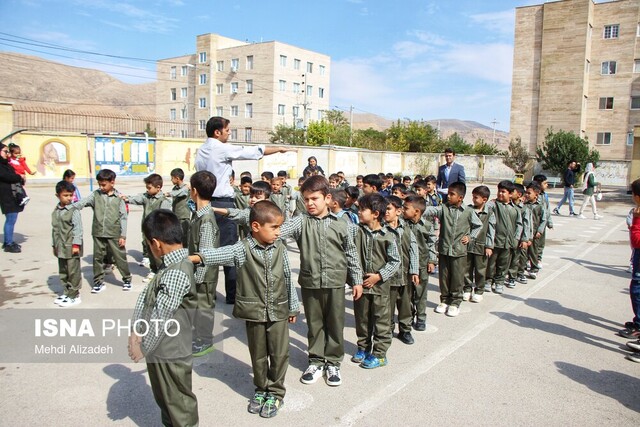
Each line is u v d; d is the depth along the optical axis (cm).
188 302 378
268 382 353
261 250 339
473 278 655
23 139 2036
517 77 3944
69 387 380
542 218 780
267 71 5009
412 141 4684
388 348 452
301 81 5322
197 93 5556
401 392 386
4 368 409
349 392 384
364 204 434
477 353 469
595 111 3847
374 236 432
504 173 3806
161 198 688
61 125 3153
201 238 438
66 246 550
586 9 3625
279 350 345
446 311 600
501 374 423
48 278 683
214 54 5381
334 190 508
